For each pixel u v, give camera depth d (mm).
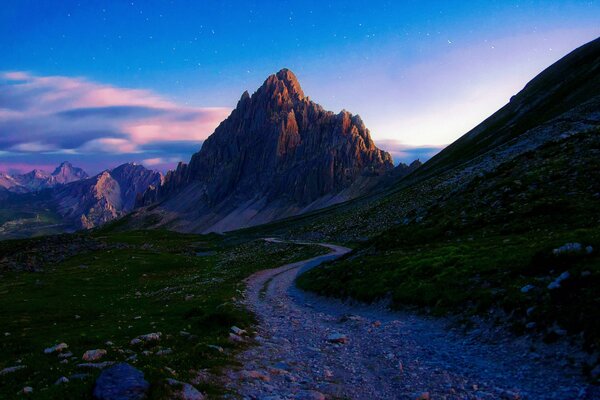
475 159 117188
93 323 37562
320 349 23016
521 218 40188
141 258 111375
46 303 55750
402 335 23781
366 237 97188
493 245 34219
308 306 39562
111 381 13445
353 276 42625
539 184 46875
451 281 28406
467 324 22344
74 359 20734
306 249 99500
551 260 23625
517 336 18891
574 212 36375
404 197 115188
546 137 91938
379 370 18719
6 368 19797
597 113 92062
